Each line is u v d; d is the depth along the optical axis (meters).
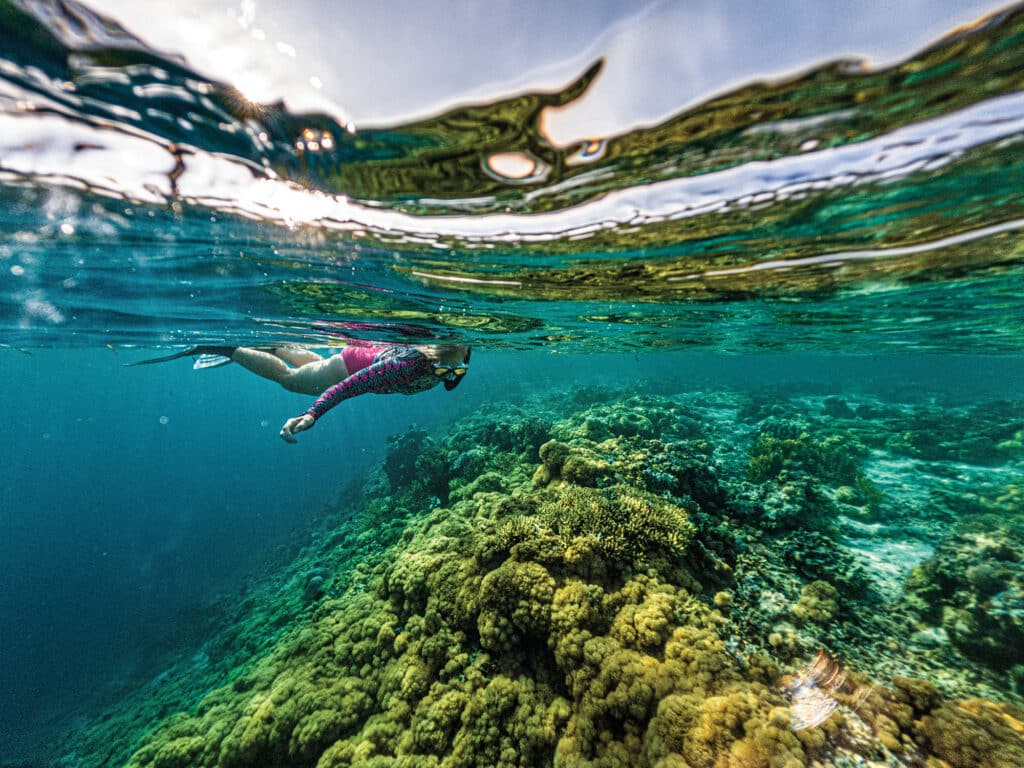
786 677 4.60
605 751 4.59
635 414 15.11
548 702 5.51
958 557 6.00
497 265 4.90
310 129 2.40
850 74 2.05
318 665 7.27
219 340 8.25
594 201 3.43
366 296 5.78
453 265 4.80
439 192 3.17
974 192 3.42
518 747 5.18
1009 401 18.42
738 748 3.78
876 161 2.94
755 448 12.04
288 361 4.80
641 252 4.68
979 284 6.41
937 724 3.67
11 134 2.30
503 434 15.31
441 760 5.34
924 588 5.84
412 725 5.79
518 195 3.27
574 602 5.93
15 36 1.73
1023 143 2.70
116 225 3.44
